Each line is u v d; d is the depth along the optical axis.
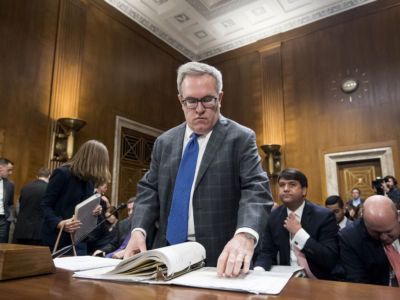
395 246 1.83
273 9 7.07
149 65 7.29
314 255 1.94
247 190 1.14
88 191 2.24
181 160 1.28
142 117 6.87
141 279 0.77
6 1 4.78
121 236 3.26
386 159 5.91
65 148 5.12
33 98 4.93
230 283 0.73
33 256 0.86
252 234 0.92
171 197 1.27
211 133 1.27
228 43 8.08
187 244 0.95
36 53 5.07
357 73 6.47
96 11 6.20
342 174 6.50
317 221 2.08
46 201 2.07
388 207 1.68
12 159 4.55
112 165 5.98
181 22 7.47
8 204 3.99
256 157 1.24
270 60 7.52
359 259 1.80
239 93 7.88
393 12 6.32
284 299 0.60
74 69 5.55
